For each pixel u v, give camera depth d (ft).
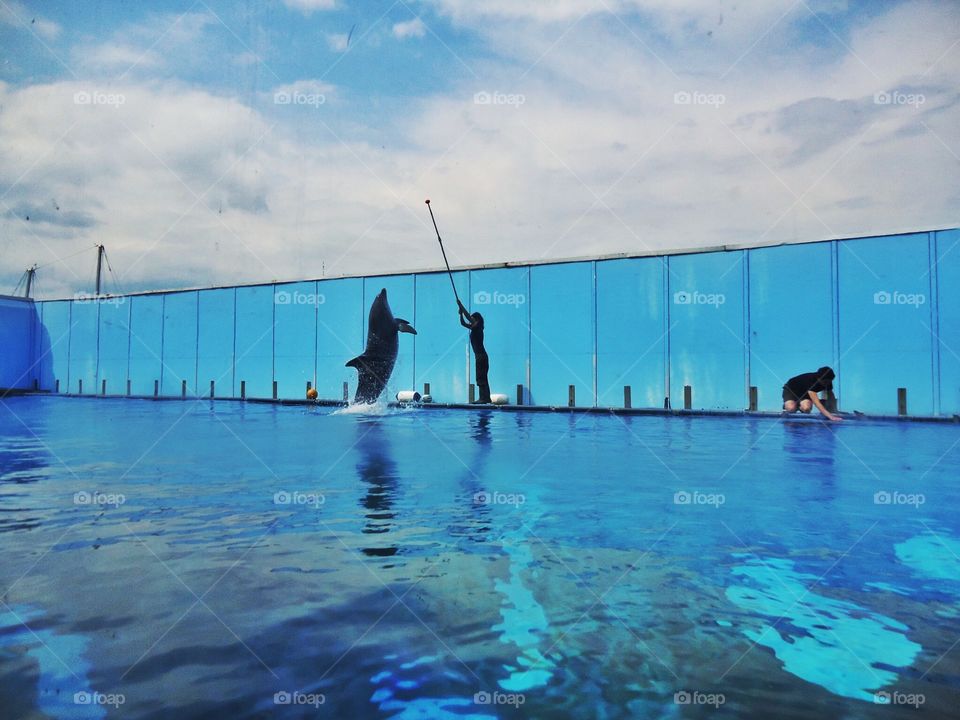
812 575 7.19
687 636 5.56
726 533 9.14
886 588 6.77
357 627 5.75
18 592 6.65
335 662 5.05
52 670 4.91
